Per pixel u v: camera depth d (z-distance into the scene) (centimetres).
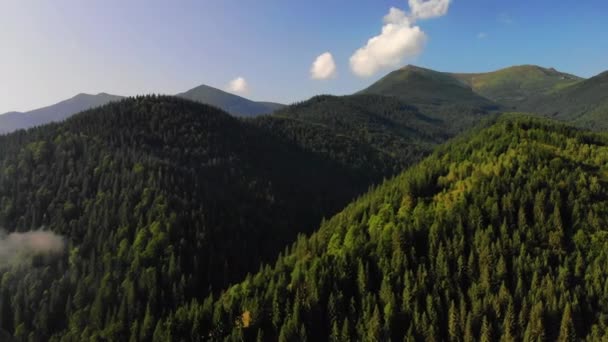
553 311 11044
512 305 11231
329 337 11944
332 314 12350
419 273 12606
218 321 13050
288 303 12812
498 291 12050
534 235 13088
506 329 10925
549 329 10869
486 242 12875
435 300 12000
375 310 11669
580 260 12156
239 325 12781
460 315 11525
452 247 13150
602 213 13462
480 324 11375
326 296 12975
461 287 12450
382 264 13362
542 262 12362
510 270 12388
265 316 13000
